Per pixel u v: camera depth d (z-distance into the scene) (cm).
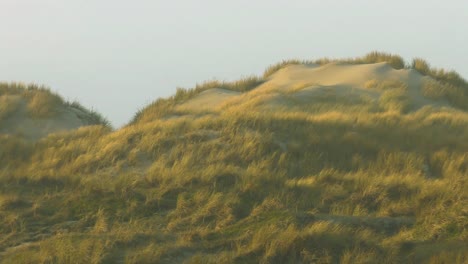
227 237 3794
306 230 3653
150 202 4553
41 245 3722
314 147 5819
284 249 3516
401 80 8556
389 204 4531
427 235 3753
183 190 4766
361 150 5872
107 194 4728
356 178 5009
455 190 4362
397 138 6331
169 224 4159
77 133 6775
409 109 7719
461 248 3528
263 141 5769
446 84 8625
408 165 5484
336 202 4638
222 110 7588
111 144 5812
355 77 8731
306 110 7394
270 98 7750
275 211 4075
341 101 7819
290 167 5419
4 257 3681
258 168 5219
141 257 3459
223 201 4441
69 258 3438
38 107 8156
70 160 5731
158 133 5984
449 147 6216
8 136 6862
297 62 9962
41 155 5984
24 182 5100
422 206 4322
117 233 3878
